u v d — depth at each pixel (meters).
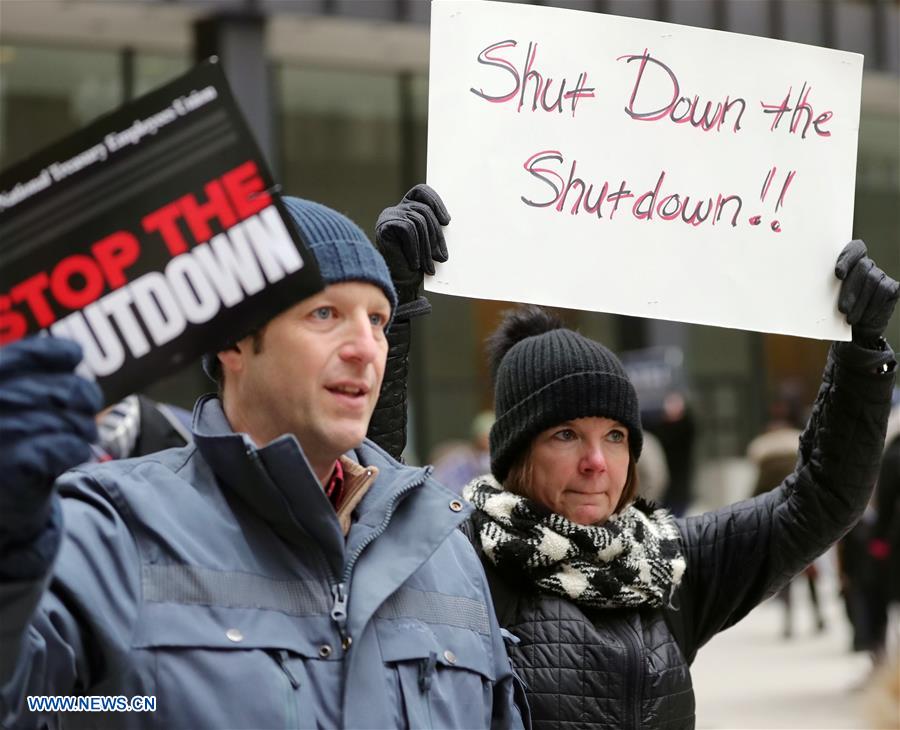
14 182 4.61
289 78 40.56
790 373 50.50
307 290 4.84
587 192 7.07
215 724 4.83
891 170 49.12
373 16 37.81
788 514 7.44
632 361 33.81
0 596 4.23
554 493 7.07
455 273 6.82
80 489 5.14
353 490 5.59
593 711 6.65
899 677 10.84
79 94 37.06
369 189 41.59
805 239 7.42
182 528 5.13
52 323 4.62
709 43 7.35
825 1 43.44
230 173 4.80
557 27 7.10
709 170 7.30
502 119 6.98
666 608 7.16
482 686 5.69
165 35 37.19
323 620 5.20
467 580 5.89
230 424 5.42
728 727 18.81
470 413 43.00
